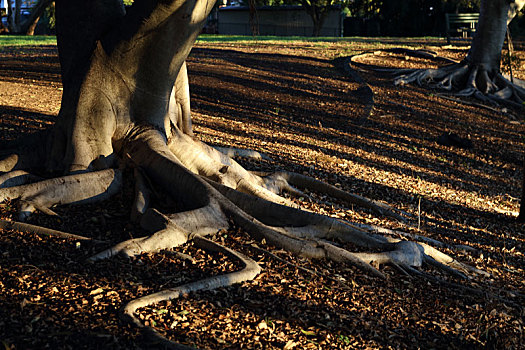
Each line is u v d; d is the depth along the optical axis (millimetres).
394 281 6195
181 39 6930
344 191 9203
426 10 45531
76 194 6762
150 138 7332
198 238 6051
